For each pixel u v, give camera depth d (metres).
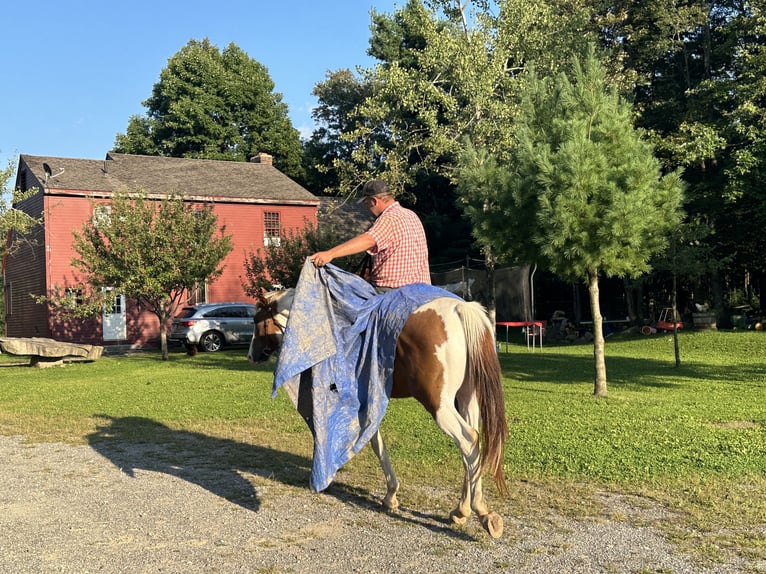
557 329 31.53
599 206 11.67
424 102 26.34
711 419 9.72
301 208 33.69
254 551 4.87
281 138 47.59
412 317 5.18
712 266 25.47
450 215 42.41
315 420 5.20
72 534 5.28
